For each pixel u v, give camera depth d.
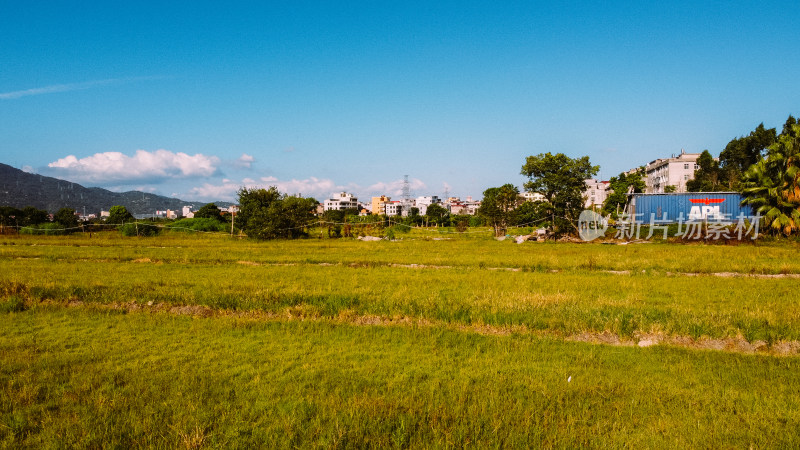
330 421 6.89
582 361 9.61
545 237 52.06
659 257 28.02
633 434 6.57
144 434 6.56
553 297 15.33
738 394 7.88
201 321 13.07
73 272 22.64
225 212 100.94
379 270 23.84
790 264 23.91
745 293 16.38
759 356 9.88
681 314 12.64
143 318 13.46
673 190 89.50
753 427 6.67
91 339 11.39
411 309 13.85
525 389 8.16
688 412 7.25
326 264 27.41
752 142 76.62
